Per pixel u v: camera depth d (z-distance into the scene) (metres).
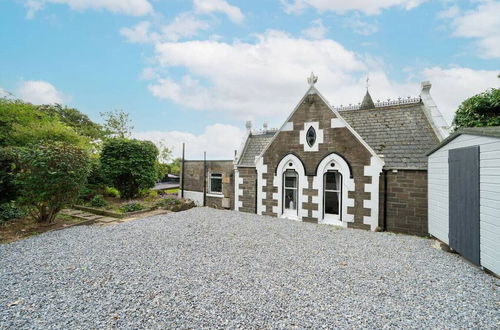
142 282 4.40
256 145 13.92
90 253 5.89
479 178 5.02
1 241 6.83
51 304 3.64
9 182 8.74
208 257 5.75
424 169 8.05
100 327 3.10
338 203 9.81
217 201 14.41
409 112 10.46
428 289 4.27
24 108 14.91
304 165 10.36
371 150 8.84
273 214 11.19
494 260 4.59
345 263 5.47
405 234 8.31
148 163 15.51
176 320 3.27
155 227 8.62
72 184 8.49
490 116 9.52
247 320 3.29
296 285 4.37
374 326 3.20
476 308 3.66
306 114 10.35
